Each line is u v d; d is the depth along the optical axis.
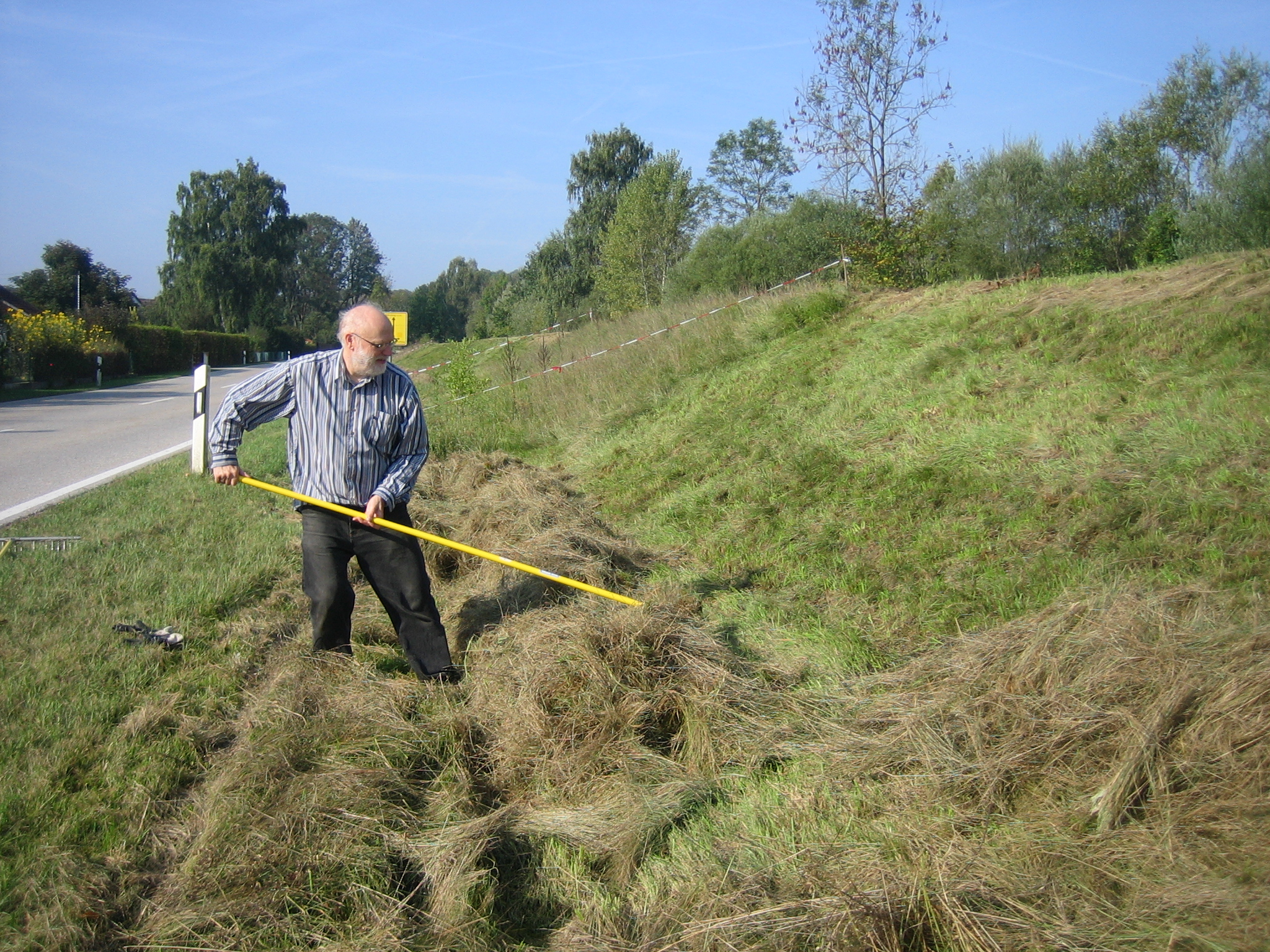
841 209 18.95
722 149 41.34
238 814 3.20
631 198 27.52
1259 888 2.45
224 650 4.89
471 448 11.66
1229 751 2.89
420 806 3.43
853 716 3.88
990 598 4.74
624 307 27.12
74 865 3.02
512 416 13.43
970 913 2.62
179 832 3.29
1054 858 2.83
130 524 7.42
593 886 3.09
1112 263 15.98
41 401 23.09
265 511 8.02
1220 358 6.37
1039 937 2.54
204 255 70.38
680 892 3.00
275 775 3.43
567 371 14.80
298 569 6.32
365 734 3.75
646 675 4.09
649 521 7.60
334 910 2.87
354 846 3.07
